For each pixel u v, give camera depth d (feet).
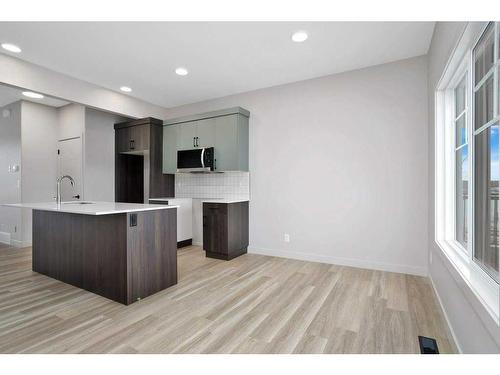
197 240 15.10
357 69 10.76
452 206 7.62
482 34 4.86
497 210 4.51
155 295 8.10
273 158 12.67
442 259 6.66
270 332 6.07
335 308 7.23
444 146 7.71
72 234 8.93
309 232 11.80
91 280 8.35
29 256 12.55
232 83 12.39
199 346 5.53
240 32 8.25
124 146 15.62
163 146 14.99
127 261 7.47
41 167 15.38
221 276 9.79
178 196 15.90
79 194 14.92
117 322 6.49
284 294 8.16
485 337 3.93
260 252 13.01
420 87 9.64
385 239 10.27
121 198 16.20
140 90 13.38
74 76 11.62
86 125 14.80
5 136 15.52
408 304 7.44
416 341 5.71
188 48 9.21
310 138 11.76
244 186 13.43
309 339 5.80
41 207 8.38
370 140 10.52
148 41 8.75
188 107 15.69
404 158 9.92
